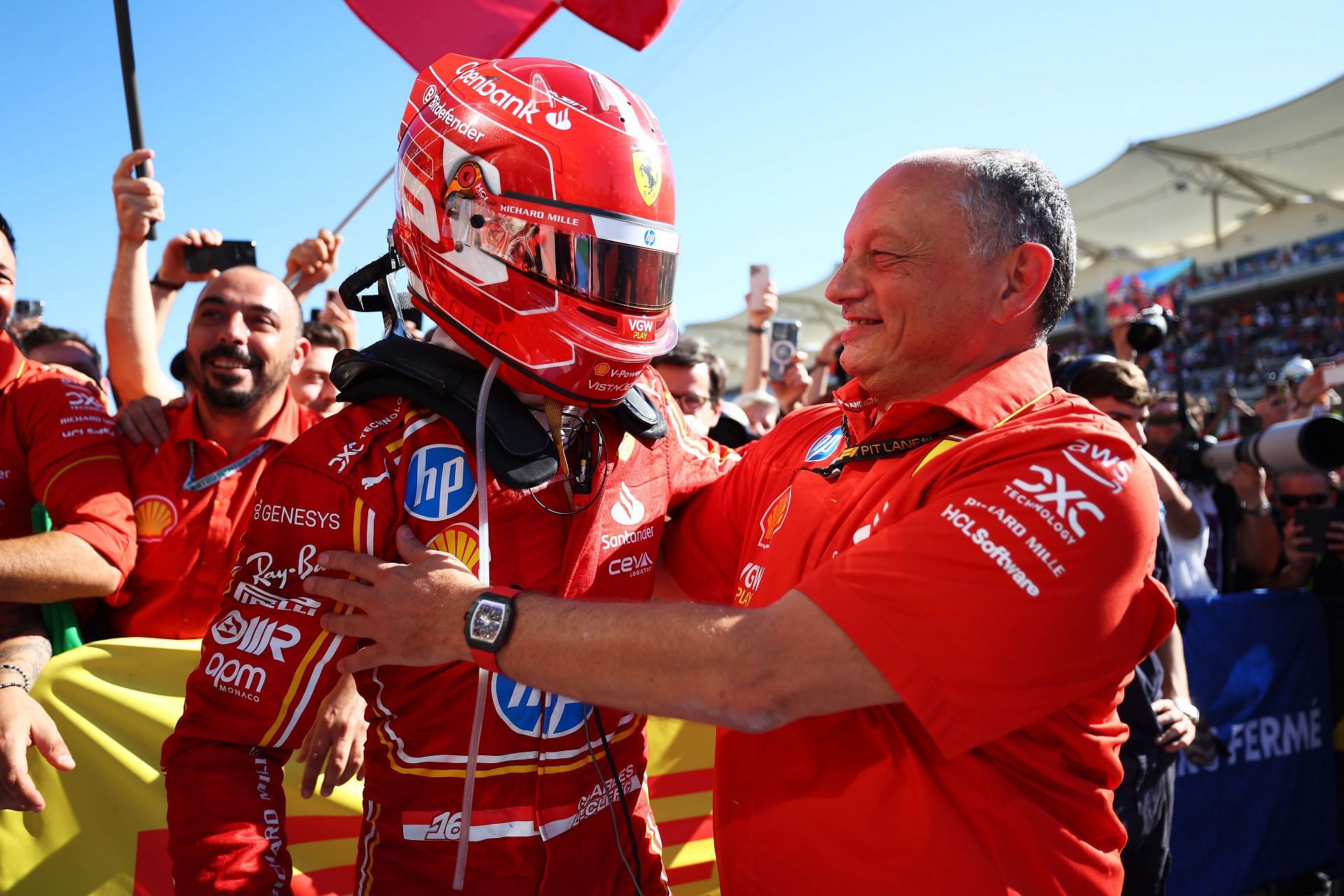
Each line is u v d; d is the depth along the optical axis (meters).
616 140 1.23
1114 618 1.11
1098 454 1.15
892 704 1.20
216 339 2.05
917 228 1.30
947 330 1.31
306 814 1.89
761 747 1.30
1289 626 3.43
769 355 4.49
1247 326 21.12
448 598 1.16
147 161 2.43
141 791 1.85
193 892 1.11
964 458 1.20
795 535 1.37
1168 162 14.69
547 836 1.27
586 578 1.32
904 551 1.10
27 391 1.95
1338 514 3.48
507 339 1.21
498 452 1.23
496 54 2.55
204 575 2.06
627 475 1.43
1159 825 2.41
